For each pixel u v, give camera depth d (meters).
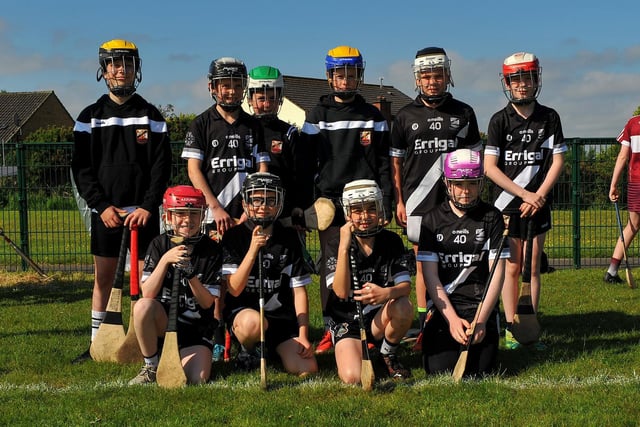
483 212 5.02
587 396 4.23
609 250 11.38
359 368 4.67
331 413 3.96
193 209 4.70
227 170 5.55
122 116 5.43
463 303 5.04
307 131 5.79
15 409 4.09
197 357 4.78
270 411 4.00
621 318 6.70
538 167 5.76
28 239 11.21
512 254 5.75
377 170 5.80
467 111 5.77
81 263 11.16
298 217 5.77
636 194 8.68
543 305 7.43
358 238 4.88
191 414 3.97
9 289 9.13
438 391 4.38
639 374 4.75
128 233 5.50
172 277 4.88
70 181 11.16
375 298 4.59
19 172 11.13
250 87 5.97
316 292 8.38
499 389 4.39
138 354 5.23
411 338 6.02
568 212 10.82
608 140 10.60
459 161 4.86
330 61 5.67
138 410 4.05
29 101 46.25
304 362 4.90
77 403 4.20
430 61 5.57
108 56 5.34
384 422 3.82
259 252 4.75
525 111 5.73
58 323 6.84
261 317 4.49
